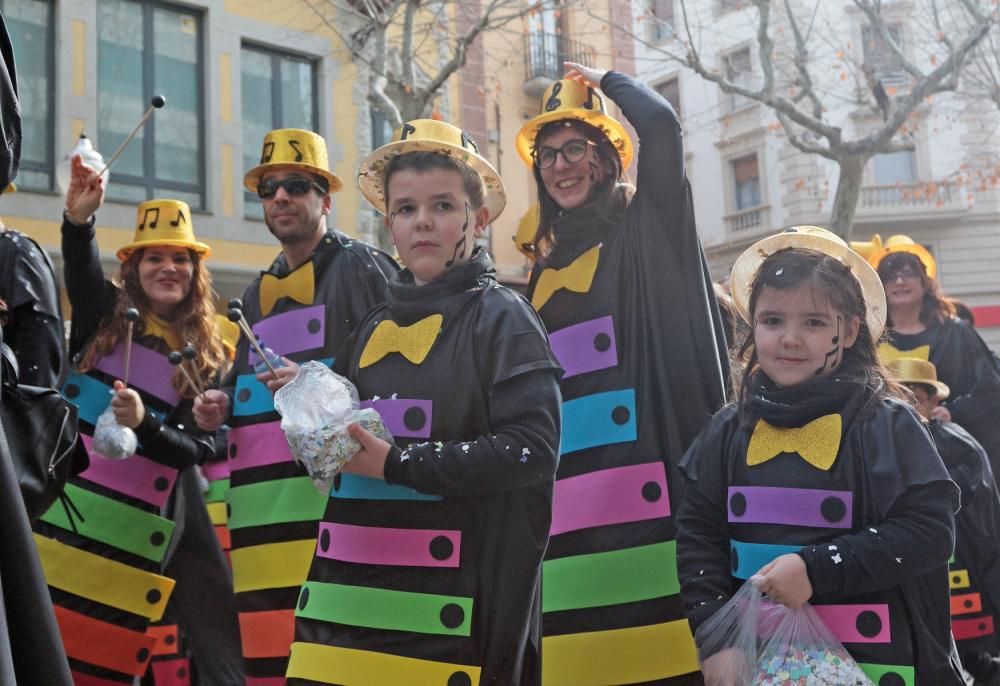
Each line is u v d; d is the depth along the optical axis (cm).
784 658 262
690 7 2183
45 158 1364
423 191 291
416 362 285
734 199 2731
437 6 1580
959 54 1291
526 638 282
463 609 270
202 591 538
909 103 1296
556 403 276
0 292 424
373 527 277
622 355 371
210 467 629
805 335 283
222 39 1511
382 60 1162
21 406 288
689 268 374
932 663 270
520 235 427
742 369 318
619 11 1820
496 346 278
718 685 266
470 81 1780
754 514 281
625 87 387
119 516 478
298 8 1566
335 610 277
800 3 2278
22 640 179
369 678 268
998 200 2738
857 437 276
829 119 2467
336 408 274
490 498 277
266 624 407
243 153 1537
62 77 1370
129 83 1443
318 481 271
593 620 353
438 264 291
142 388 496
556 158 390
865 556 259
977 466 489
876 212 2738
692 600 284
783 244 313
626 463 361
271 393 420
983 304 2773
